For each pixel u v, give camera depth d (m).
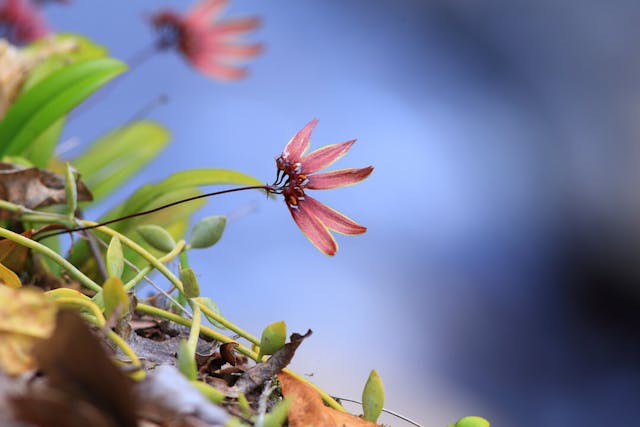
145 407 0.48
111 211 0.68
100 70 0.71
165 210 0.68
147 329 0.59
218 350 0.57
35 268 0.62
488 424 0.54
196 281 0.55
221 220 0.57
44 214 0.60
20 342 0.48
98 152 0.87
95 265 0.66
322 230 0.54
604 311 3.58
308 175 0.54
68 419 0.46
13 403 0.46
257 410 0.53
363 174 0.54
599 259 3.73
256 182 0.67
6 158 0.68
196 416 0.48
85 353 0.46
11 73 0.71
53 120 0.69
